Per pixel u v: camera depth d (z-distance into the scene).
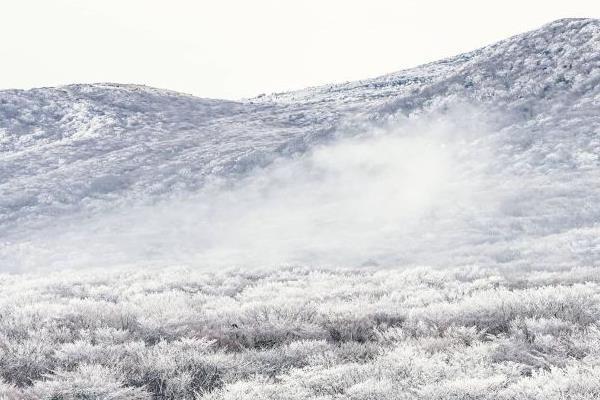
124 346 7.55
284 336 8.44
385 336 8.06
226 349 7.84
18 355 7.02
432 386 5.49
